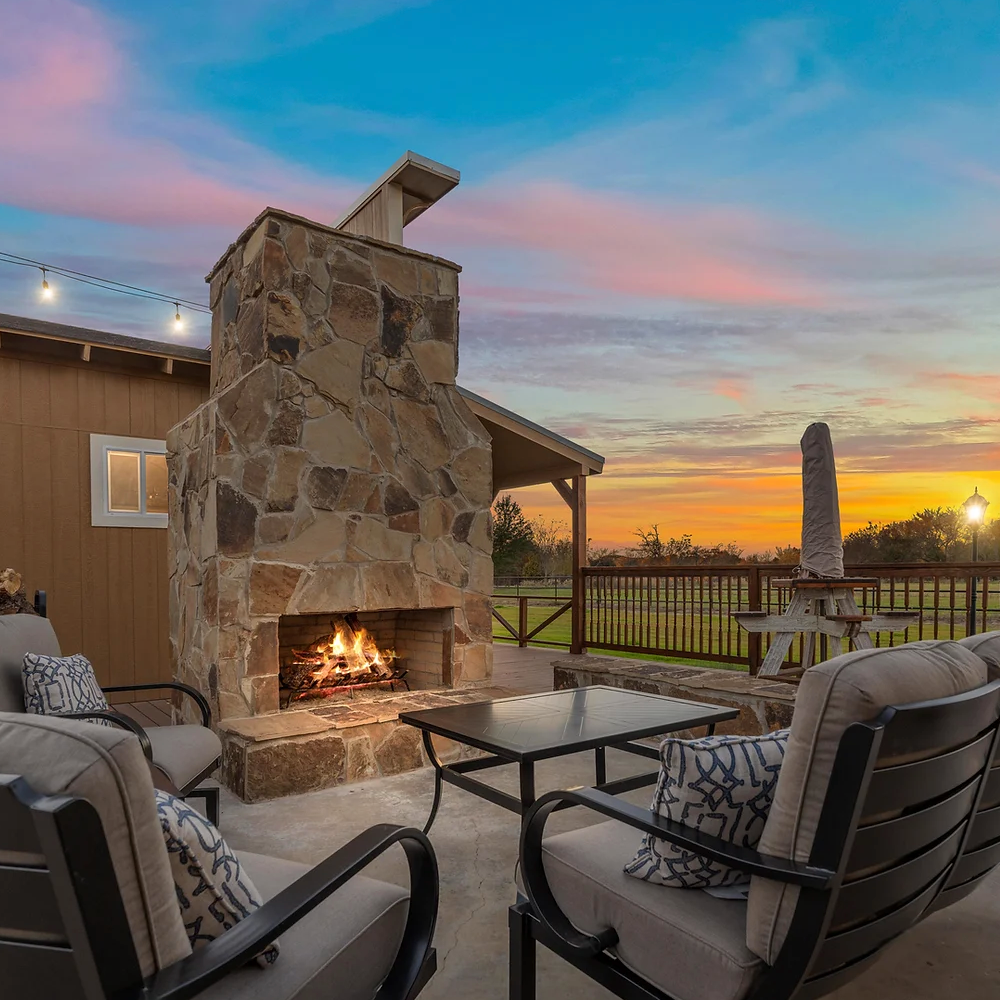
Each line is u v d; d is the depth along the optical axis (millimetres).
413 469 4949
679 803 1488
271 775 3727
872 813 1289
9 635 3070
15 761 982
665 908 1509
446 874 2836
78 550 6371
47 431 6273
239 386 4258
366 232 5566
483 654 5199
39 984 1021
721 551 17859
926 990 2033
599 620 8234
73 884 935
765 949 1321
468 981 2105
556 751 2461
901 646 1504
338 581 4539
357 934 1477
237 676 4152
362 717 4121
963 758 1511
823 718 1252
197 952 1100
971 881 1884
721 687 4527
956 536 14445
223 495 4156
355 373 4738
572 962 1706
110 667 6465
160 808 1199
